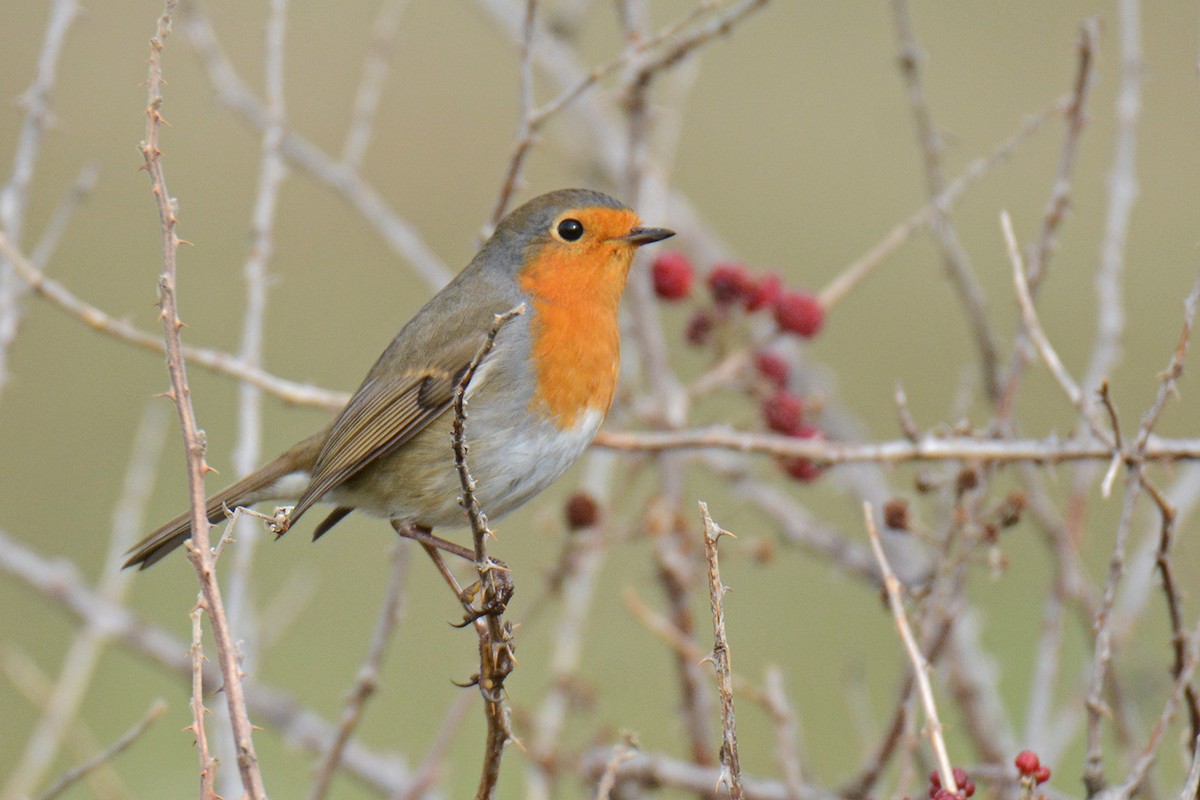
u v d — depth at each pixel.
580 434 8.57
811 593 13.43
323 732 9.58
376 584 13.80
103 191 16.59
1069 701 8.81
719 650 5.29
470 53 17.98
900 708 7.54
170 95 16.94
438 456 8.50
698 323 9.73
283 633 13.19
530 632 13.22
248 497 9.07
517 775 11.71
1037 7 17.92
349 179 10.30
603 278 8.53
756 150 17.45
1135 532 12.81
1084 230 17.08
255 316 8.77
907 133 17.11
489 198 17.23
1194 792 5.98
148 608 13.38
